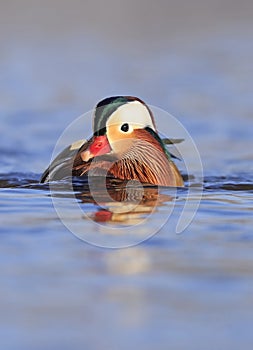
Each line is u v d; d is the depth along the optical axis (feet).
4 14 134.21
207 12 140.15
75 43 123.95
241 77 103.71
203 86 99.04
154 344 27.89
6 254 36.81
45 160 64.85
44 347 27.58
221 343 28.02
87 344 27.81
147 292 32.09
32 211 44.21
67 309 30.55
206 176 58.23
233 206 46.44
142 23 135.13
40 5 137.80
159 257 36.50
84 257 36.45
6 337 28.37
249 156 66.85
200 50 120.47
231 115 84.43
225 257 36.37
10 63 111.34
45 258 36.22
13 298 31.63
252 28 133.59
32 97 93.30
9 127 78.48
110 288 32.60
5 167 61.46
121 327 29.07
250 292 32.04
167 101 91.76
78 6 139.33
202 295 31.81
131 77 104.27
